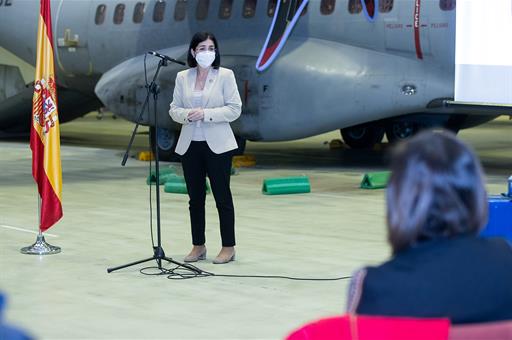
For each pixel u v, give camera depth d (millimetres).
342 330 2691
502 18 13977
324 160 20859
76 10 22562
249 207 13281
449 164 2732
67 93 24953
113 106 20641
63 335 6664
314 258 9555
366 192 14984
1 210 12891
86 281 8461
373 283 2732
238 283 8383
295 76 17656
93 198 14148
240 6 19156
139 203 13609
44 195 9836
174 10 20375
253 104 18109
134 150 23219
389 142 23688
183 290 8109
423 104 17094
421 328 2648
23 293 7988
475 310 2705
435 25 16703
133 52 21266
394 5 17125
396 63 17188
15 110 25875
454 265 2725
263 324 6988
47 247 9891
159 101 19438
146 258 9539
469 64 14211
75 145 24953
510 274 2742
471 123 21266
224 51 18875
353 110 17516
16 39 24422
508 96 13977
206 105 8953
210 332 6750
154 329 6832
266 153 22719
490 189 15062
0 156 21109
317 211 12898
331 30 17922
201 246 9375
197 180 9195
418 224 2729
